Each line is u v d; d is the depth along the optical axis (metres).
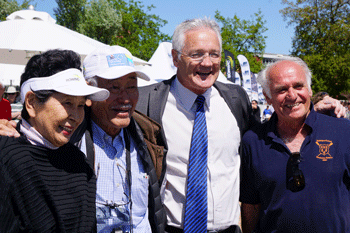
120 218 1.89
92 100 1.78
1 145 1.36
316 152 2.10
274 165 2.21
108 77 1.81
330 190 2.05
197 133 2.33
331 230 2.04
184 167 2.35
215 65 2.30
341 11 25.86
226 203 2.39
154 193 2.09
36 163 1.44
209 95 2.43
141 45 27.98
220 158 2.41
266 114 16.09
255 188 2.40
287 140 2.28
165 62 7.21
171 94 2.46
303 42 27.06
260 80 2.37
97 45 5.88
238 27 27.05
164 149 2.30
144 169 2.08
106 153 1.94
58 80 1.40
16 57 5.55
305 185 2.08
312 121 2.18
